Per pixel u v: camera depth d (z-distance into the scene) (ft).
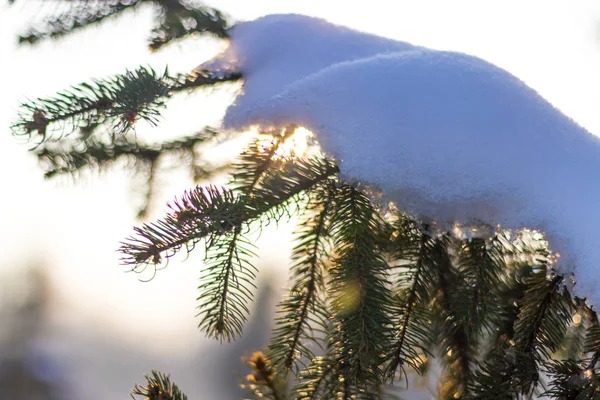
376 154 3.88
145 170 4.37
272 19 4.27
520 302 3.93
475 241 3.91
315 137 3.92
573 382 3.86
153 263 3.82
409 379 4.36
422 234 3.97
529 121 3.90
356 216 3.88
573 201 3.82
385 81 3.94
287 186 3.91
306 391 3.98
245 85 4.15
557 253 3.84
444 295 4.03
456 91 3.92
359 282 3.86
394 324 3.85
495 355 3.96
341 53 4.17
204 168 4.42
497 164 3.84
